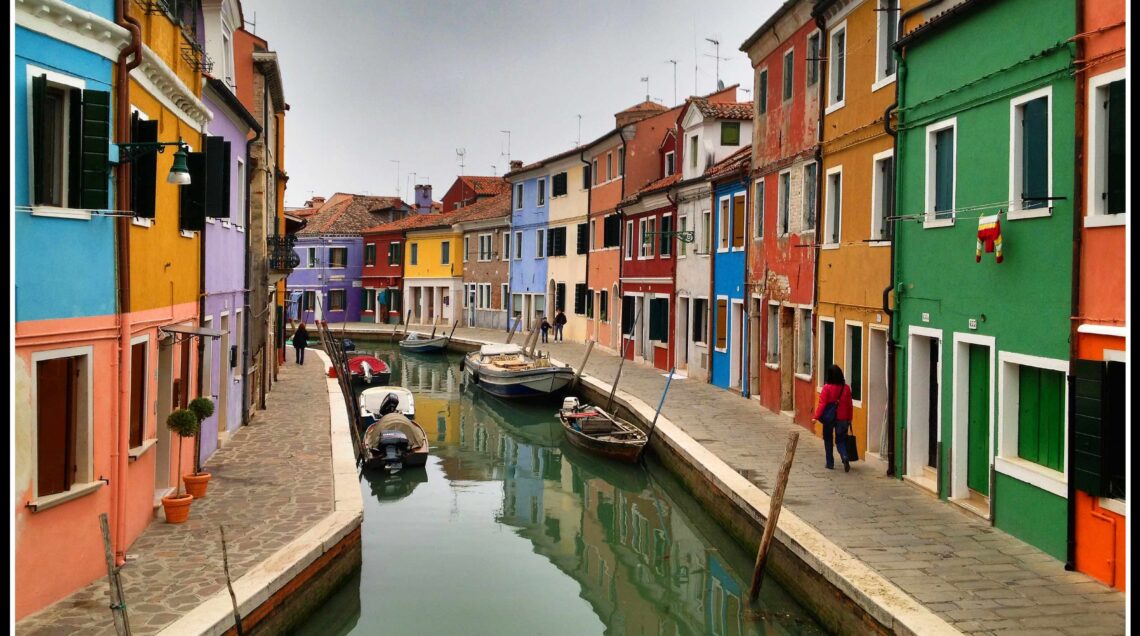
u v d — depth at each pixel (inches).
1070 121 336.8
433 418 975.6
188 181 348.5
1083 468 321.7
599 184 1347.2
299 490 467.8
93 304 321.1
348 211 2301.9
